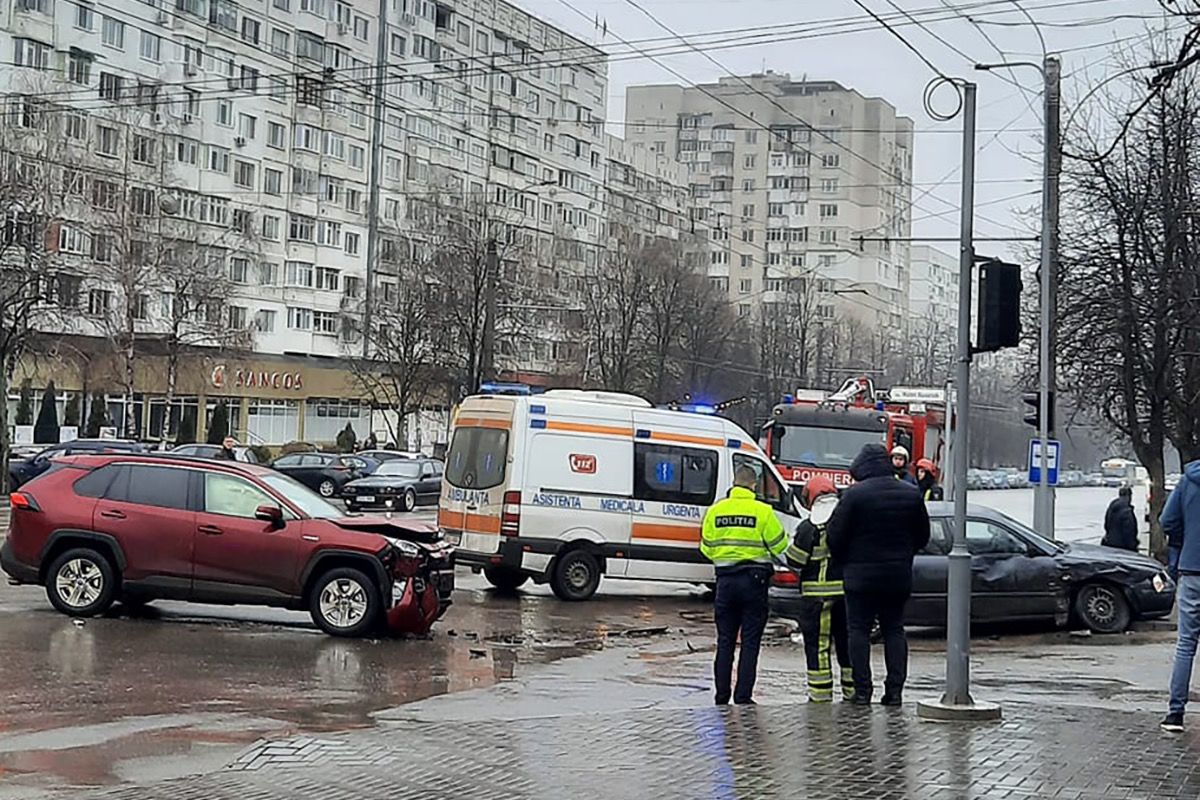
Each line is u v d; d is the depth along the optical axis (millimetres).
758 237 112875
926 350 99438
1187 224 28078
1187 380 30266
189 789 8539
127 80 68375
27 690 11875
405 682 13195
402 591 15719
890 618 11562
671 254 69438
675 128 116938
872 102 110875
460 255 63375
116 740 10086
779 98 113250
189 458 16516
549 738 9977
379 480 45438
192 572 15812
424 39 87312
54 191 51562
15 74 62625
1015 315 11078
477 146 91812
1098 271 29406
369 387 70000
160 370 64250
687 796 8141
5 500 42594
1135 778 8508
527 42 96812
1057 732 10125
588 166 102500
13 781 8773
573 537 20984
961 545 10969
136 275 55500
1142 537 45031
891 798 8016
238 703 11711
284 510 15984
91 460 16500
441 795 8305
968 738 9867
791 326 79938
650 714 11055
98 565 16094
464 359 62094
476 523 20969
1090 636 18547
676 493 21656
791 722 10609
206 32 72750
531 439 20922
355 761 9242
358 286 82812
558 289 75250
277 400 74062
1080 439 116938
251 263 74750
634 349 65875
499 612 19375
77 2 65500
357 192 82875
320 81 77750
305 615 17516
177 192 69875
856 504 11422
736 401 34000
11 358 46000
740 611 11961
